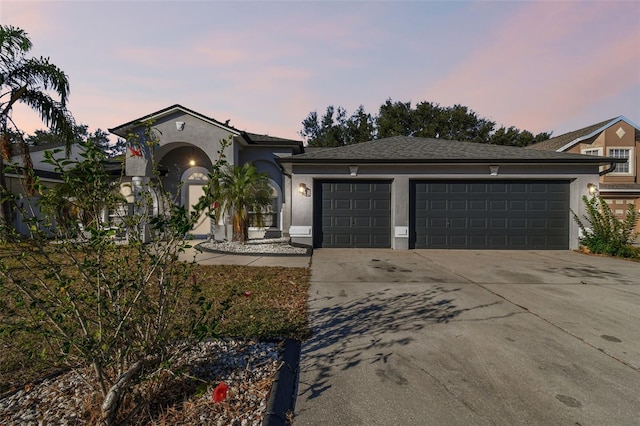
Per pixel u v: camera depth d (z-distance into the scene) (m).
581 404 2.35
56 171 2.14
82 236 2.17
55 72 10.30
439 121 33.47
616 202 17.62
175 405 2.15
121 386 1.91
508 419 2.17
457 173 10.56
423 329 3.75
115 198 2.38
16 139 10.41
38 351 2.72
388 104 35.56
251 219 13.66
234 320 3.81
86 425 1.90
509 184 10.69
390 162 10.38
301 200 10.62
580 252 10.05
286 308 4.39
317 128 40.66
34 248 2.06
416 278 6.38
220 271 6.79
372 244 10.89
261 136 15.37
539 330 3.74
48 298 2.35
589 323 3.97
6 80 9.80
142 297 2.27
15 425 1.91
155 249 2.34
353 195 10.90
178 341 2.68
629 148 18.30
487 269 7.32
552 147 20.06
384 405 2.31
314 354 3.11
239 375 2.53
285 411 2.17
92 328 2.62
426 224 10.80
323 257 8.98
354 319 4.07
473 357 3.06
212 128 11.82
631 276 6.63
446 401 2.36
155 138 2.85
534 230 10.67
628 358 3.07
